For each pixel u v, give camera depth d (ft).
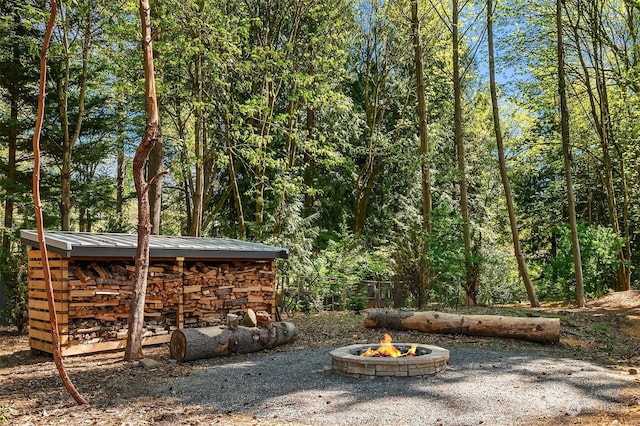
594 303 57.26
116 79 62.23
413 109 83.46
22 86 62.03
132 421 19.33
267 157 54.90
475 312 44.98
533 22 68.49
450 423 19.04
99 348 33.60
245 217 77.51
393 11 72.54
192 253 37.50
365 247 76.33
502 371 26.50
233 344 31.71
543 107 77.05
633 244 79.61
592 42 68.28
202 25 45.42
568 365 28.32
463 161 59.26
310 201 81.76
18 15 56.39
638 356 33.60
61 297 32.14
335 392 22.84
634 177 72.13
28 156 69.51
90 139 69.10
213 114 63.46
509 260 88.02
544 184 95.86
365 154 80.94
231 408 20.95
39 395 23.21
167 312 37.22
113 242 33.68
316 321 44.93
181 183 80.33
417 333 38.40
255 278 42.83
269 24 64.34
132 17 57.11
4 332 45.37
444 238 54.03
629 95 65.92
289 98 56.65
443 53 76.64
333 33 64.75
